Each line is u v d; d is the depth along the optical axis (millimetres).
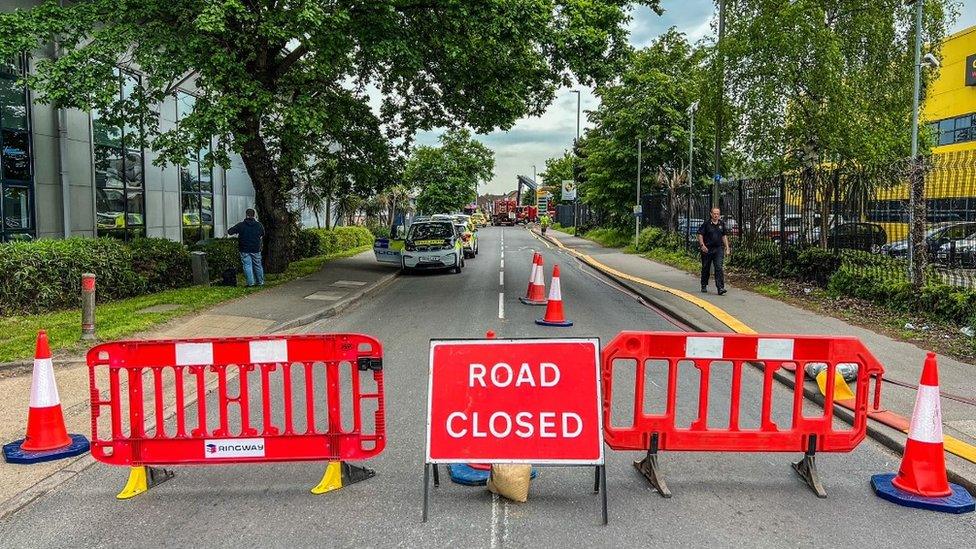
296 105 14570
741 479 5152
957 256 10438
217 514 4602
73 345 9359
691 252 23109
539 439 4645
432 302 14758
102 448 5004
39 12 13367
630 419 6434
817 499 4777
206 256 16719
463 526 4371
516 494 4664
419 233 21797
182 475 5312
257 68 15750
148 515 4602
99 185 19141
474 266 24469
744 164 17219
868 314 11156
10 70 16203
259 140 17766
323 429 6207
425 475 4566
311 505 4727
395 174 22406
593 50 15094
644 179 32875
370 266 22531
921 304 10430
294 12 13469
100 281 13320
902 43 15094
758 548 4055
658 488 4898
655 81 32281
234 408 6973
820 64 14438
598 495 4859
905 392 6961
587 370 4688
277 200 18953
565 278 19609
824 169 14625
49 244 12758
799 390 4980
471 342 4754
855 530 4293
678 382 7824
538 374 4695
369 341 4973
